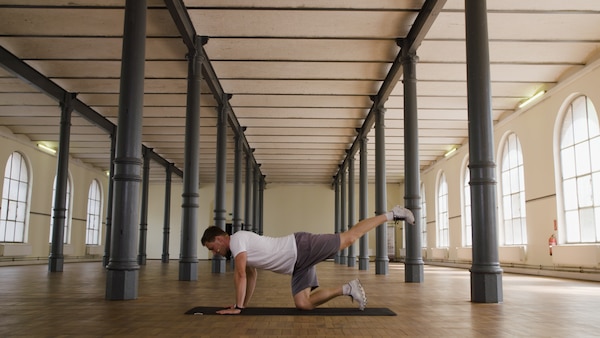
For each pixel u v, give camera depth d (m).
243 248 5.43
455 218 23.89
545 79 14.37
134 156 7.04
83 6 10.19
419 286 9.86
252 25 10.95
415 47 11.30
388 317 5.21
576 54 12.60
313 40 11.74
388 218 5.67
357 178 32.34
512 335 4.22
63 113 15.51
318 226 35.75
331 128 20.20
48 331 4.29
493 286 6.76
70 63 13.32
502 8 10.23
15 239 21.22
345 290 5.58
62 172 15.25
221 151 15.25
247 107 17.27
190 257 11.03
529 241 15.93
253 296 7.40
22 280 10.76
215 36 11.51
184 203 11.20
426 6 9.84
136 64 7.18
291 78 14.29
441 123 19.73
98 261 27.22
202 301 6.65
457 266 23.11
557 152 14.41
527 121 16.12
